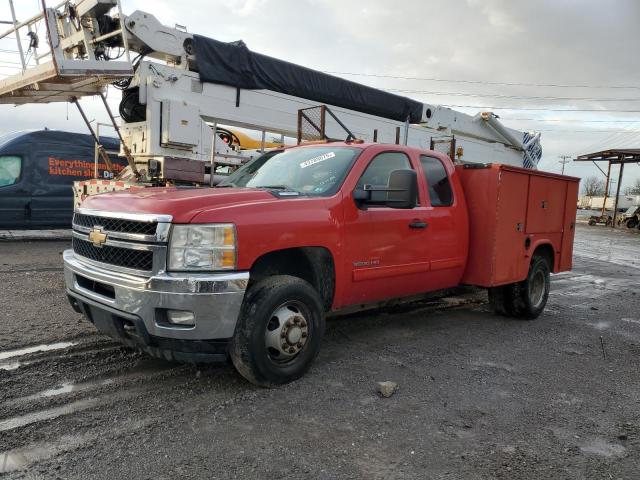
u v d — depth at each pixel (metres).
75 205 11.10
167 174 9.06
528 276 6.55
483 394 4.10
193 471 2.83
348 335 5.59
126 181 9.49
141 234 3.61
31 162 12.35
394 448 3.19
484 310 7.29
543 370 4.76
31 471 2.76
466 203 5.97
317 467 2.93
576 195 7.52
